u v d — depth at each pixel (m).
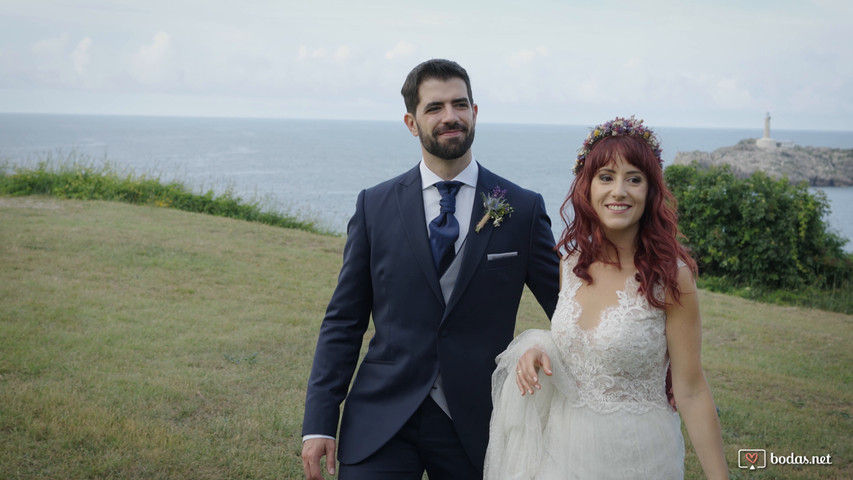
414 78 2.82
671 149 165.25
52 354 6.12
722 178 14.20
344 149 132.38
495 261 2.77
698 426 2.41
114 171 17.20
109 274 9.09
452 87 2.77
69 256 9.70
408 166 81.88
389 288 2.81
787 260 13.64
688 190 14.50
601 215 2.55
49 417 4.84
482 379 2.72
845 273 13.80
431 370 2.72
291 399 5.65
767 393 6.77
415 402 2.70
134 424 4.86
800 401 6.59
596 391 2.54
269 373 6.22
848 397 6.79
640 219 2.57
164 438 4.71
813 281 13.71
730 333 9.33
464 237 2.81
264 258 11.09
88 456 4.41
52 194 15.20
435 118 2.75
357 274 2.93
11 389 5.27
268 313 8.14
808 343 9.06
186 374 5.97
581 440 2.52
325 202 35.00
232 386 5.82
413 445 2.76
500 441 2.63
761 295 13.34
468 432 2.69
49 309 7.40
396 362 2.79
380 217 2.88
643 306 2.48
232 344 6.90
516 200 2.87
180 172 51.94
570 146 177.00
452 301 2.71
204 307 8.16
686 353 2.46
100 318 7.31
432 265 2.75
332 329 2.92
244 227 13.63
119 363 6.10
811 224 13.80
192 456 4.54
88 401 5.18
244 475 4.38
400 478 2.71
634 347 2.46
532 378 2.43
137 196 15.66
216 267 10.10
